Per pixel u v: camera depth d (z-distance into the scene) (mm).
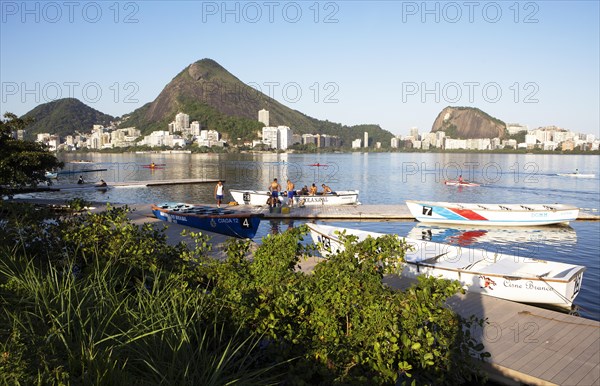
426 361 4656
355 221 24328
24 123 21906
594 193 41062
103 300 5113
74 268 7293
